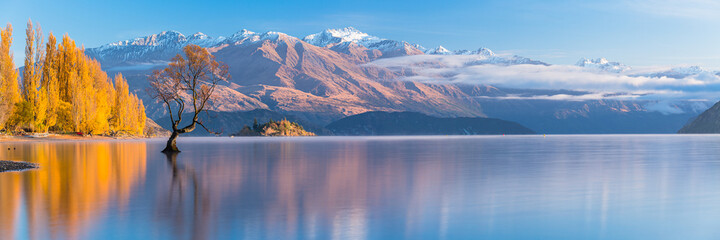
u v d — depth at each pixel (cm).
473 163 4259
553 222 1579
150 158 4881
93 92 12644
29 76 10931
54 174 3030
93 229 1401
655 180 2777
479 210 1773
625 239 1380
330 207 1805
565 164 4122
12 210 1688
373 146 9794
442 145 10512
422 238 1355
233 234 1366
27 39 10888
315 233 1392
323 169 3556
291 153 6325
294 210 1734
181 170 3394
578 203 1938
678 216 1686
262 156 5488
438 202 1939
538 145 10306
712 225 1549
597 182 2667
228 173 3178
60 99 12131
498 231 1448
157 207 1766
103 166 3731
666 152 6481
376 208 1797
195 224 1482
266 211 1709
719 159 4806
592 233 1440
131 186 2403
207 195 2088
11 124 10594
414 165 4009
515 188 2389
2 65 9231
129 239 1294
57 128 12450
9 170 3316
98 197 1998
